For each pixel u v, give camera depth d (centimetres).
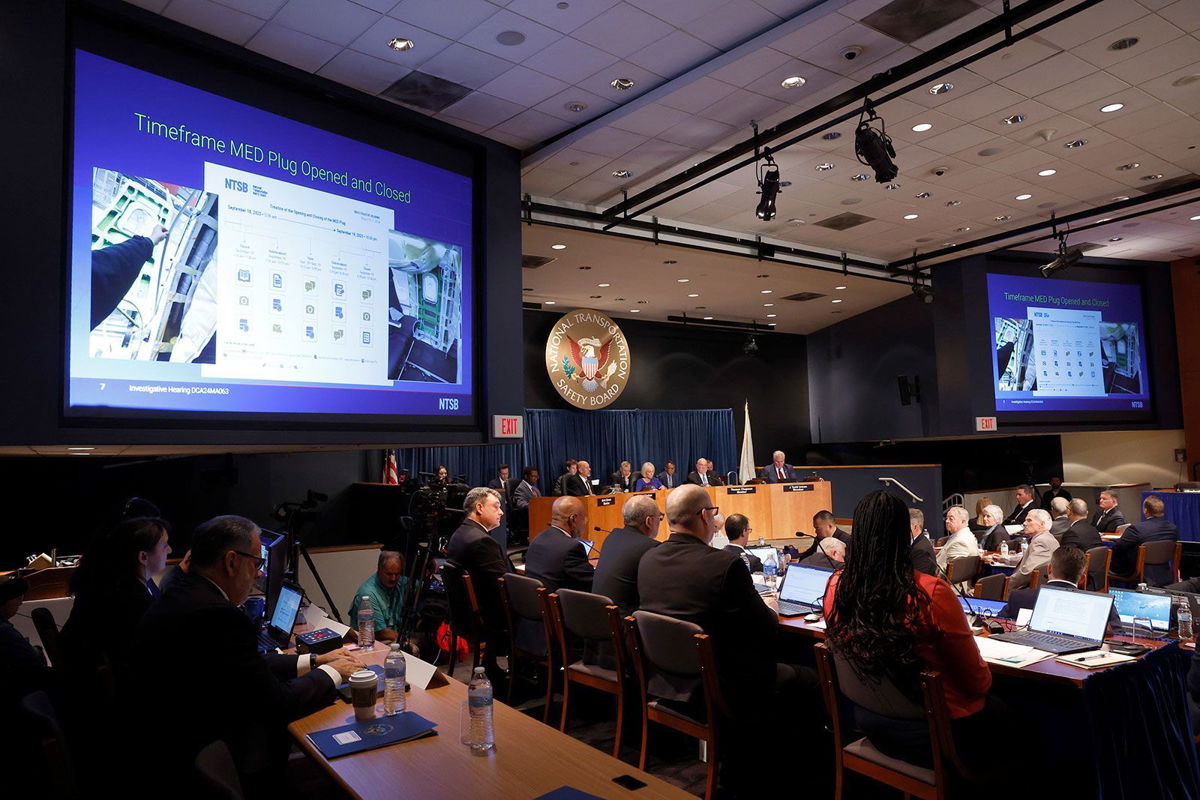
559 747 226
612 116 623
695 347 1532
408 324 579
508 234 662
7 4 392
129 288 432
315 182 534
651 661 342
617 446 1402
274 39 490
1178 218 995
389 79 548
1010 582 629
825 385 1628
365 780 204
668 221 933
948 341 1120
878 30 513
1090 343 1169
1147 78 606
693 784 361
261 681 242
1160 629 350
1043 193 875
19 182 390
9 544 698
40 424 389
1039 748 291
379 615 523
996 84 610
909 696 264
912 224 978
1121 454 1349
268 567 387
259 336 487
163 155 456
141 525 327
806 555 588
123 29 446
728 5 489
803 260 1081
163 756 227
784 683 352
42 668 322
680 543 352
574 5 480
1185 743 259
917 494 1099
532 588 430
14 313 384
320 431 510
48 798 194
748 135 670
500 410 629
